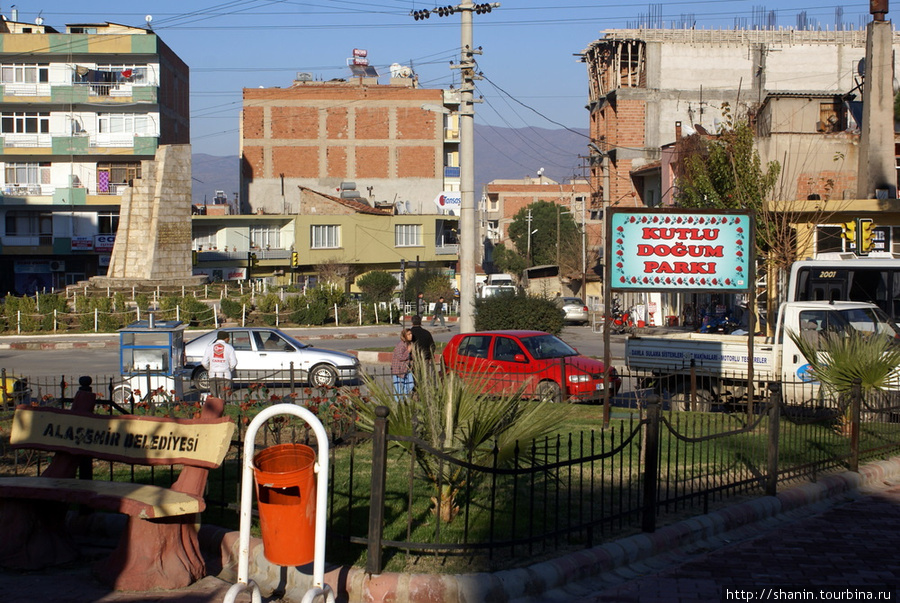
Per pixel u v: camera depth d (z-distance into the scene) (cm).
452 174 7581
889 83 3153
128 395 1448
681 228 1200
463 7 2030
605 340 1202
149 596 626
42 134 5266
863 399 1126
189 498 645
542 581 631
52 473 705
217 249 6162
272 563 604
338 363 1973
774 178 2612
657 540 734
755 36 5238
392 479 888
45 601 607
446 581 608
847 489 992
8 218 5356
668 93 5141
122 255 4875
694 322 3934
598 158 5431
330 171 7288
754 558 736
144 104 5338
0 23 5638
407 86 7412
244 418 1108
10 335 3631
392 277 5475
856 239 2241
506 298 2519
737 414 1240
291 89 7238
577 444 1069
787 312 1481
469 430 715
